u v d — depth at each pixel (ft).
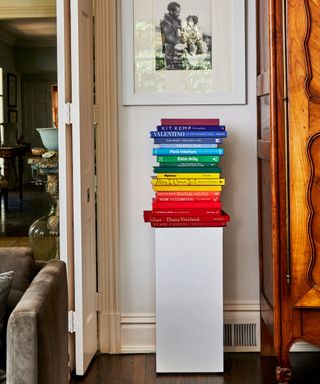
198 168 11.14
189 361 11.38
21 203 35.96
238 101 12.25
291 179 10.02
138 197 12.46
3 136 37.06
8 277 7.23
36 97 45.75
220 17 12.23
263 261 11.93
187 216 11.18
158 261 11.28
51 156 17.28
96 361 12.07
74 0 10.77
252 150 12.36
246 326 12.48
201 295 11.31
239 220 12.47
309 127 9.96
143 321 12.51
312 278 10.11
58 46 10.87
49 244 17.85
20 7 28.45
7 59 42.83
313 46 9.91
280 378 10.22
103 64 12.20
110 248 12.40
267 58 10.87
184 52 12.28
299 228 10.06
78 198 10.97
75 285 11.09
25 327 6.11
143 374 11.37
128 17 12.22
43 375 6.28
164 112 12.36
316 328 10.18
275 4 9.95
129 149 12.40
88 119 11.74
